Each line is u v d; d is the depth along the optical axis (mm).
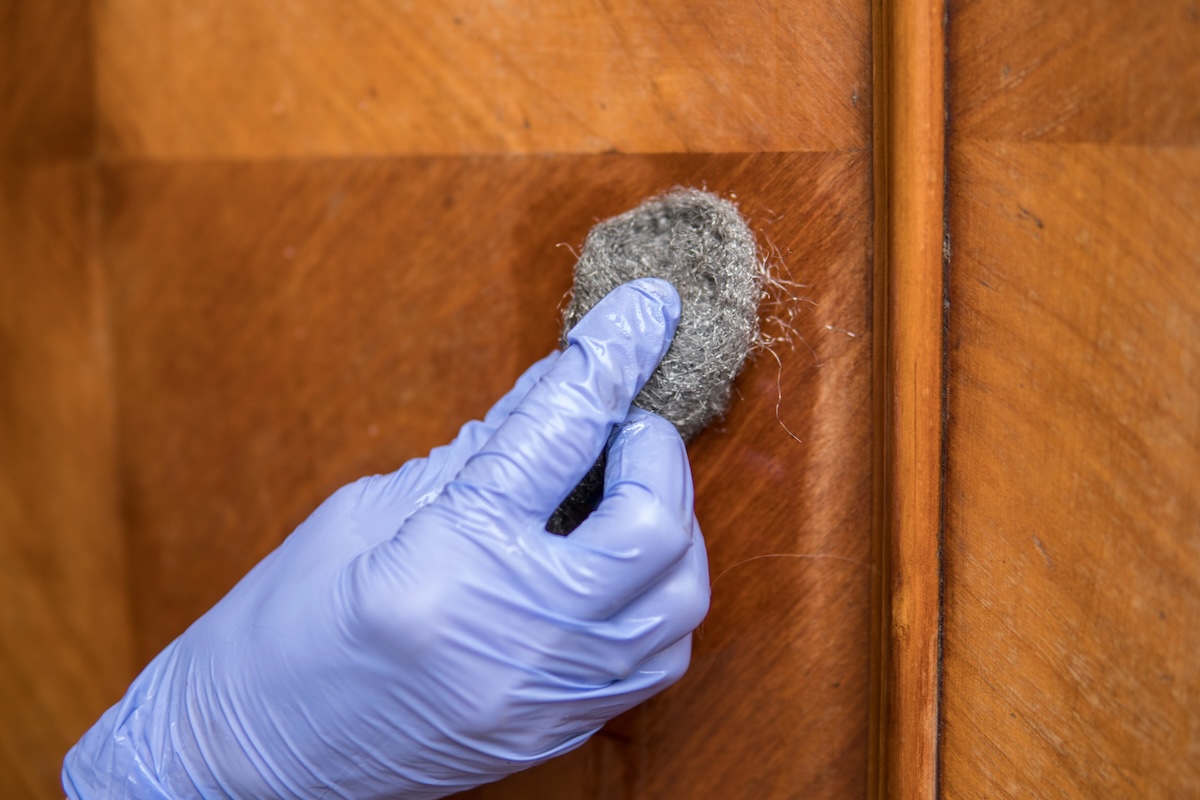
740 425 365
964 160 334
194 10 417
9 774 474
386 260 403
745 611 368
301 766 339
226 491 431
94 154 436
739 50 359
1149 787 324
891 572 345
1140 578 321
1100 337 321
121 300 439
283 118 410
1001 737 342
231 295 423
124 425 443
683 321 345
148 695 359
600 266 355
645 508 322
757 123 359
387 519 352
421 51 392
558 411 325
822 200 353
